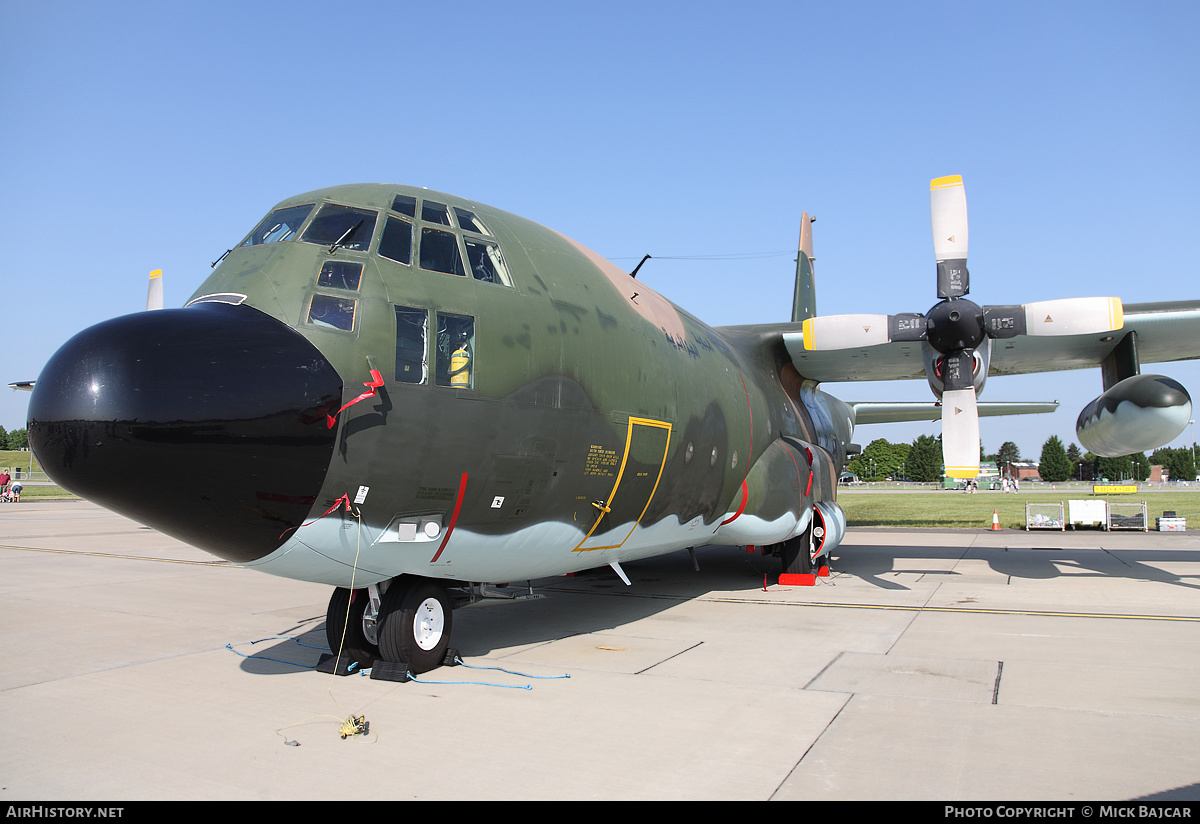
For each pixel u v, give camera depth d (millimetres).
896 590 11664
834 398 17750
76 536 21703
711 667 6918
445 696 6043
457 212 6965
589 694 6062
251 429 5227
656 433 8086
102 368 5102
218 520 5418
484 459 6301
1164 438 9812
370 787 4250
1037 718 5371
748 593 11508
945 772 4387
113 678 6699
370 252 6160
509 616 9578
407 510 6012
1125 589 11531
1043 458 117938
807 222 18875
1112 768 4426
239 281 6059
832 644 7871
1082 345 12312
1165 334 11789
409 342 5992
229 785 4293
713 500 9773
